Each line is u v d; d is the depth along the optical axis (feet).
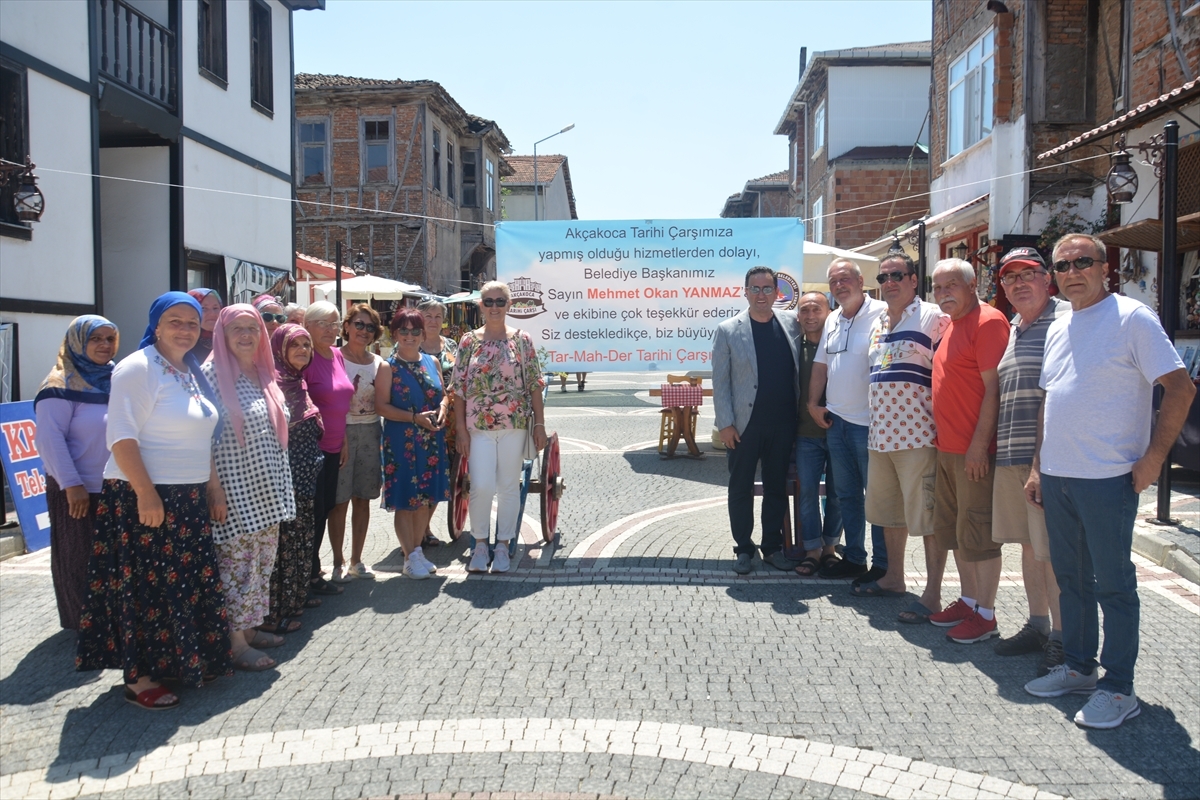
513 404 21.79
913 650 16.39
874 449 18.49
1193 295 37.32
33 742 13.05
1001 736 12.93
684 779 11.79
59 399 17.04
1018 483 15.69
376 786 11.67
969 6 58.65
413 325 20.98
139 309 45.68
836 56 93.15
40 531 25.17
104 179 45.37
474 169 115.65
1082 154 48.88
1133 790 11.41
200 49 47.91
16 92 33.99
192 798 11.42
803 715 13.67
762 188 139.03
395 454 20.98
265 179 55.72
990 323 16.47
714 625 17.83
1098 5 48.57
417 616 18.54
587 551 23.91
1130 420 13.28
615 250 32.73
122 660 14.30
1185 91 29.55
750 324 21.68
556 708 13.97
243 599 15.61
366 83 95.91
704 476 35.73
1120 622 13.35
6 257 33.40
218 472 15.29
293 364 17.83
